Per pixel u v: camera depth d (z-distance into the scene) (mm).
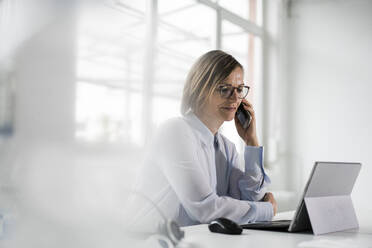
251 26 4109
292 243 862
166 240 789
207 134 1461
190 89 1531
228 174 1583
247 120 1642
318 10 4211
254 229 1065
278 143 4250
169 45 3191
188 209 1250
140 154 1389
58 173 584
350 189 1187
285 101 4289
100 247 613
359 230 1106
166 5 3219
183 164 1273
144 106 2674
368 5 3979
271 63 4324
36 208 559
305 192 995
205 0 3426
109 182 651
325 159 4098
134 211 1226
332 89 4102
